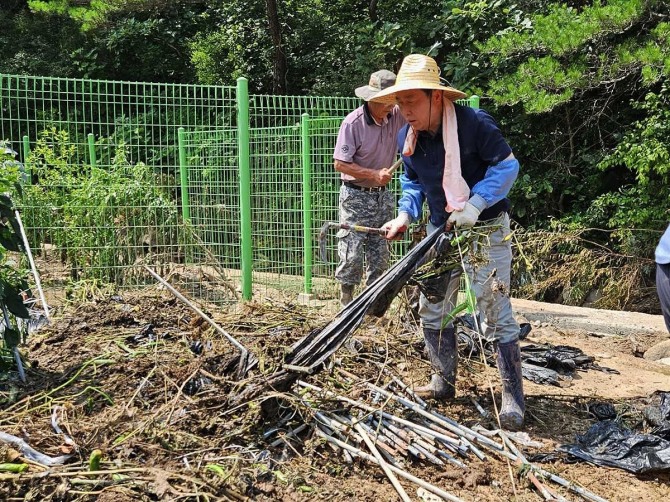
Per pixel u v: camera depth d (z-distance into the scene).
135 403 3.57
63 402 3.52
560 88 10.20
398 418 3.48
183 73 17.20
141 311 4.87
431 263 3.61
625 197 10.29
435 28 12.63
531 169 11.95
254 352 3.80
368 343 4.54
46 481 2.77
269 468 3.07
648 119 10.13
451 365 4.00
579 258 9.71
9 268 4.12
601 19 9.66
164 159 9.30
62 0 16.88
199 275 6.39
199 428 3.31
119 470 2.86
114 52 17.05
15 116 12.46
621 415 4.02
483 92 11.12
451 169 3.47
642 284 10.04
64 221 6.67
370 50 13.88
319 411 3.49
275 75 15.80
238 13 16.59
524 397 4.24
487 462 3.34
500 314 3.73
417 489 3.05
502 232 3.69
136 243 6.77
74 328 4.57
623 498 3.10
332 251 7.49
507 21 11.66
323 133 7.59
